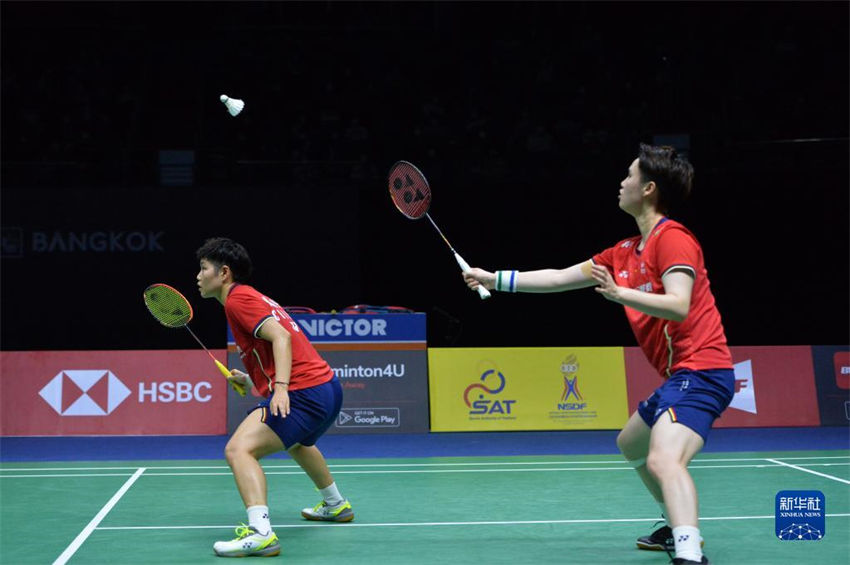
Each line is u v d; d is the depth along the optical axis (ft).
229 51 50.44
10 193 36.29
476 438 28.07
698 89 48.32
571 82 49.44
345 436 28.60
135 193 36.68
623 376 30.14
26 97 47.44
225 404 28.99
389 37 52.90
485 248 38.14
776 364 30.58
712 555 13.74
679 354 11.98
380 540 14.82
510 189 38.09
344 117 48.80
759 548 14.16
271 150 46.09
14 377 28.78
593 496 18.76
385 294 38.09
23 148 44.78
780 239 37.96
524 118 47.01
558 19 53.88
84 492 19.26
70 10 50.96
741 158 39.47
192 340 36.65
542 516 16.79
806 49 49.98
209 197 36.91
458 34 53.98
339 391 14.98
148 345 36.52
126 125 47.37
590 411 29.78
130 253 36.52
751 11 52.42
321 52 51.34
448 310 38.29
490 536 15.12
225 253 14.67
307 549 14.20
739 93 48.19
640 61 50.42
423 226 38.09
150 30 51.24
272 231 36.99
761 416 30.22
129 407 28.81
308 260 37.09
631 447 12.95
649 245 11.96
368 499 18.52
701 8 52.90
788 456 23.91
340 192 37.37
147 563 13.30
